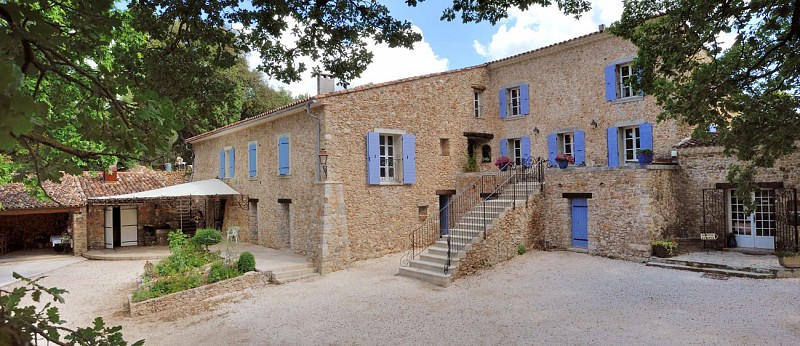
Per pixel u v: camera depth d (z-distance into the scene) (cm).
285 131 1550
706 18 627
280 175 1573
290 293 1106
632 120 1468
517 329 811
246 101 2966
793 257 1022
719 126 688
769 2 572
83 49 269
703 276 1059
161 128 281
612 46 1512
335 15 592
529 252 1389
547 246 1445
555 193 1433
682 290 969
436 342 770
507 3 627
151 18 520
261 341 800
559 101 1662
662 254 1190
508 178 1448
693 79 679
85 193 1783
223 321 917
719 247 1274
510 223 1332
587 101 1582
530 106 1748
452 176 1675
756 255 1188
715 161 1285
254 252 1516
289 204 1534
